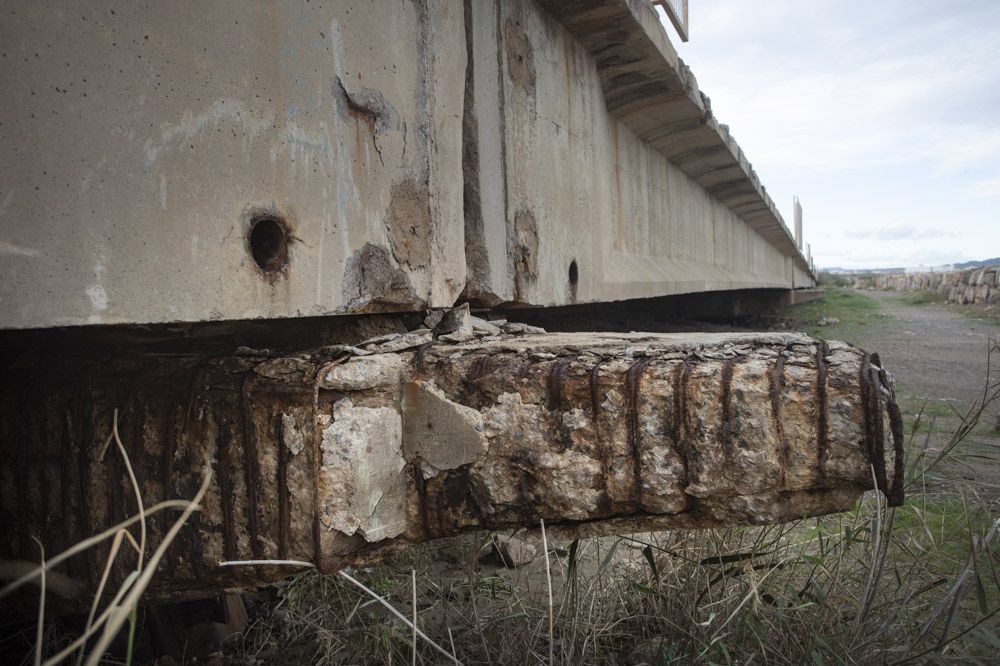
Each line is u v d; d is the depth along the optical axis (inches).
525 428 84.1
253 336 91.9
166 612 110.3
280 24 79.4
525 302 139.3
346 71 88.7
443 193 109.0
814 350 81.2
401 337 92.7
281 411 79.1
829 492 78.6
